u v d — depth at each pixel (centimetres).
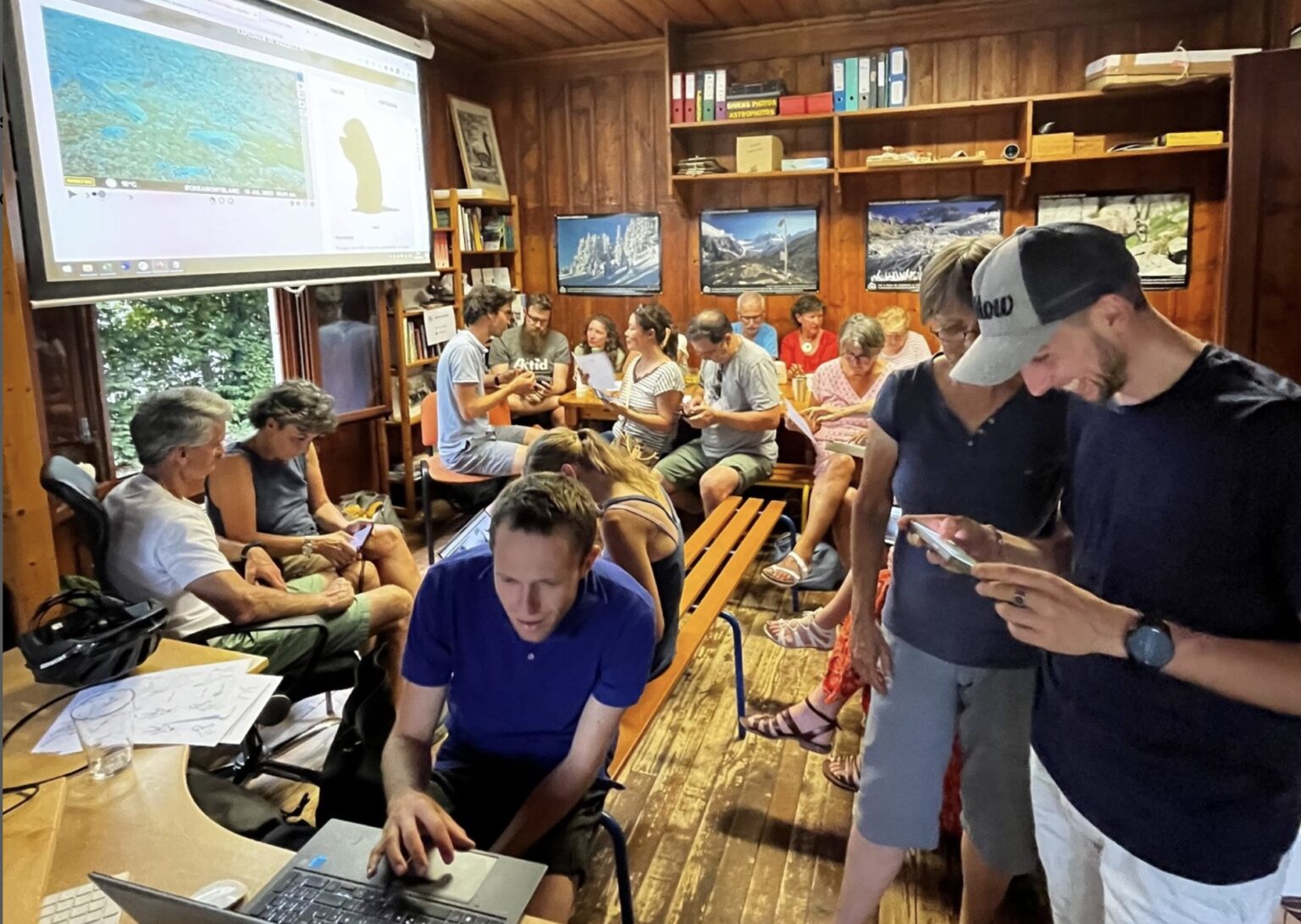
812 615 272
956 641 155
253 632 212
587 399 480
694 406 395
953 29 468
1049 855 128
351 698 164
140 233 300
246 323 398
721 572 283
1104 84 417
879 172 493
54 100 270
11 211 257
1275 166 298
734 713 283
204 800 149
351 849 114
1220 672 95
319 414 272
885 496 165
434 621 144
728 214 530
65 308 300
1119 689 109
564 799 146
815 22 487
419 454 498
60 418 301
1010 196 475
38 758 136
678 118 503
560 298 583
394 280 458
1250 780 101
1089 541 114
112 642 160
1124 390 102
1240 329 309
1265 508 93
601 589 146
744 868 211
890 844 164
